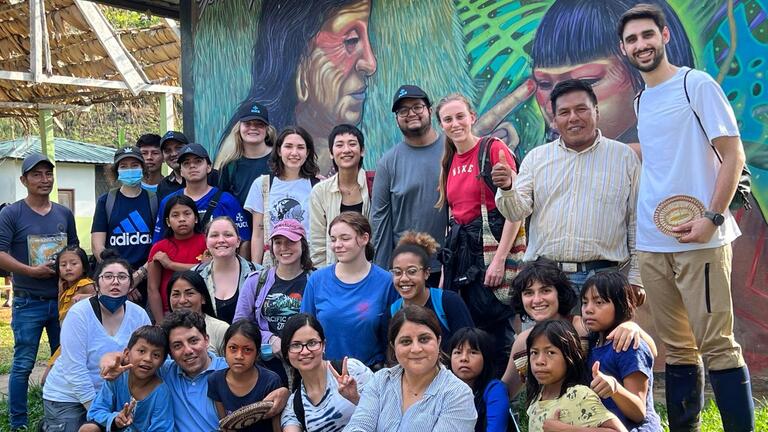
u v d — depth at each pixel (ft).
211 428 14.70
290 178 18.97
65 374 16.20
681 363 14.16
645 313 19.71
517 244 15.49
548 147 14.96
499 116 21.65
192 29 28.19
